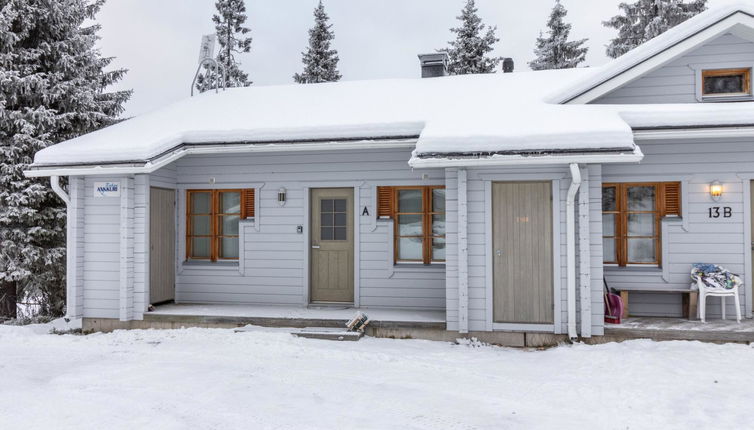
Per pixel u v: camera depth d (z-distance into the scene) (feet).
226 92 38.04
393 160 29.14
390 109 29.68
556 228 23.48
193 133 28.48
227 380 18.79
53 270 38.50
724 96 25.70
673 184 26.61
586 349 21.83
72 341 25.18
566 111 25.30
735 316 25.52
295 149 27.68
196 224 31.94
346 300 30.07
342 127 26.94
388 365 20.66
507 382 18.43
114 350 23.52
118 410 15.87
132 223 27.73
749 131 22.89
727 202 25.72
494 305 24.07
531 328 23.70
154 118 32.65
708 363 19.63
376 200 29.27
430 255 29.22
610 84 25.84
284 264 30.30
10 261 35.53
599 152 21.53
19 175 35.94
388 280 29.14
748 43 25.26
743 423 14.46
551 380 18.53
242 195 31.17
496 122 24.57
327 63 99.76
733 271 25.62
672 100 26.07
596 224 23.13
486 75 36.14
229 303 30.83
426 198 29.25
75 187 28.04
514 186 24.03
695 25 24.34
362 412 15.64
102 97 45.16
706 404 15.76
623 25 76.38
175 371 19.99
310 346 23.36
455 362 20.98
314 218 30.42
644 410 15.47
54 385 18.47
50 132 37.17
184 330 26.40
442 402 16.47
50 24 38.50
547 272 23.70
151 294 29.07
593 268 23.20
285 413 15.57
